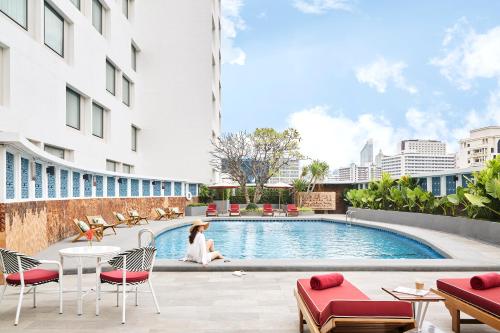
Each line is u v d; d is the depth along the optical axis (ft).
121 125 90.12
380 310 13.76
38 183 38.91
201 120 113.50
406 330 13.87
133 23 102.99
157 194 86.53
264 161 113.80
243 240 59.26
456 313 18.29
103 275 20.63
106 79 85.10
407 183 74.18
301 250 50.31
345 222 78.33
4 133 27.58
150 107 112.88
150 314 20.63
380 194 81.56
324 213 104.27
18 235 32.48
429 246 46.19
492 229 44.65
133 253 20.04
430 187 72.33
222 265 30.73
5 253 19.66
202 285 26.50
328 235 64.23
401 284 26.78
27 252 34.68
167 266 30.63
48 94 57.06
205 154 113.09
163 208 88.69
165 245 53.36
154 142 112.68
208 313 20.77
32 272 21.24
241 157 114.52
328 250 50.24
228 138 116.06
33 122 52.90
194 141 113.09
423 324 18.20
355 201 93.25
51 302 22.68
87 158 70.64
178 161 112.78
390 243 55.77
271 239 60.23
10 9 49.60
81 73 68.33
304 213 97.50
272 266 30.71
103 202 61.31
